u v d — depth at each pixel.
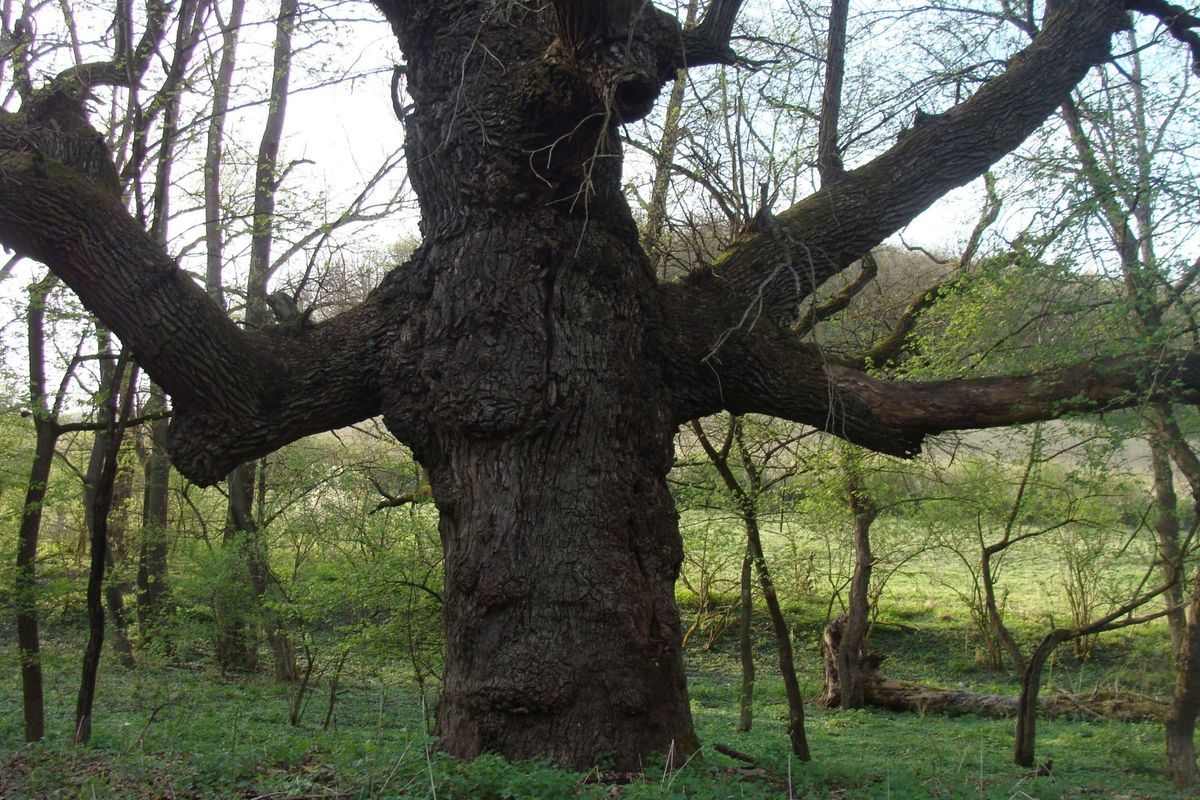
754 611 19.81
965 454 13.48
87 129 6.48
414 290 6.38
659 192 9.02
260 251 14.07
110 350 9.12
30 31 7.82
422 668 12.25
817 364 6.88
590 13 5.27
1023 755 9.23
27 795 5.27
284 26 8.84
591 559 5.90
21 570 8.06
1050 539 16.73
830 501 13.76
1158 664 17.14
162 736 7.61
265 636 14.34
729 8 6.49
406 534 11.05
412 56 6.61
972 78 8.57
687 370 6.62
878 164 7.45
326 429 6.59
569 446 5.99
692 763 5.79
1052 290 7.23
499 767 5.16
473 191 6.15
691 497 11.10
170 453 6.31
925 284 11.48
